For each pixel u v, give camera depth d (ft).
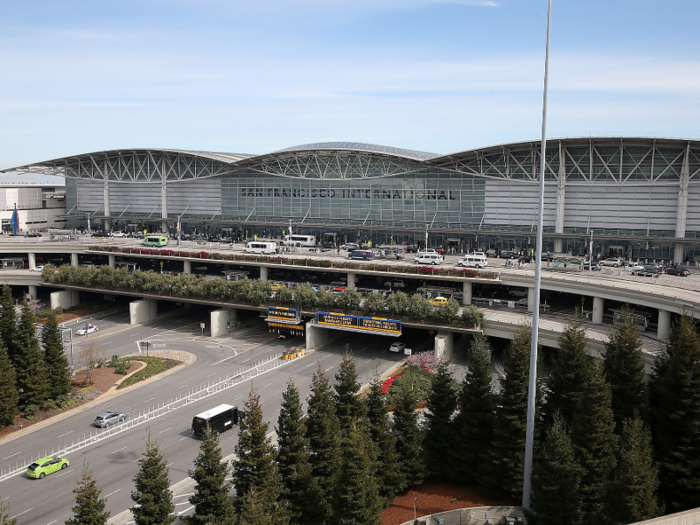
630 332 170.19
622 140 387.55
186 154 570.87
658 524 93.30
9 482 190.49
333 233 528.63
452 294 345.10
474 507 153.69
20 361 241.96
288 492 149.28
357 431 147.74
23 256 540.11
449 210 474.90
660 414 154.30
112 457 205.87
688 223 382.83
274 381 276.00
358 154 504.43
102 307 429.79
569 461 130.72
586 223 420.36
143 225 628.69
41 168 643.86
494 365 279.49
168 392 267.39
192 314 418.92
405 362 283.79
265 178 556.92
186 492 180.14
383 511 156.76
